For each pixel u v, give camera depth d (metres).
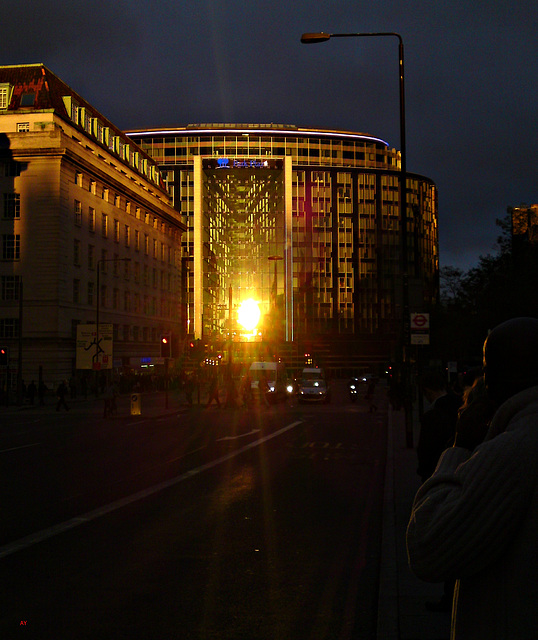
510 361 1.84
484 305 37.59
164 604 5.62
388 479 12.18
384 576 6.18
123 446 19.12
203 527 8.68
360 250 128.00
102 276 62.38
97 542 7.82
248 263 125.62
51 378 52.78
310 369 47.38
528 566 1.59
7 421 31.17
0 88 56.91
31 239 53.75
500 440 1.66
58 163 53.72
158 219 79.19
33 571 6.59
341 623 5.21
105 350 52.34
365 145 130.62
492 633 1.64
